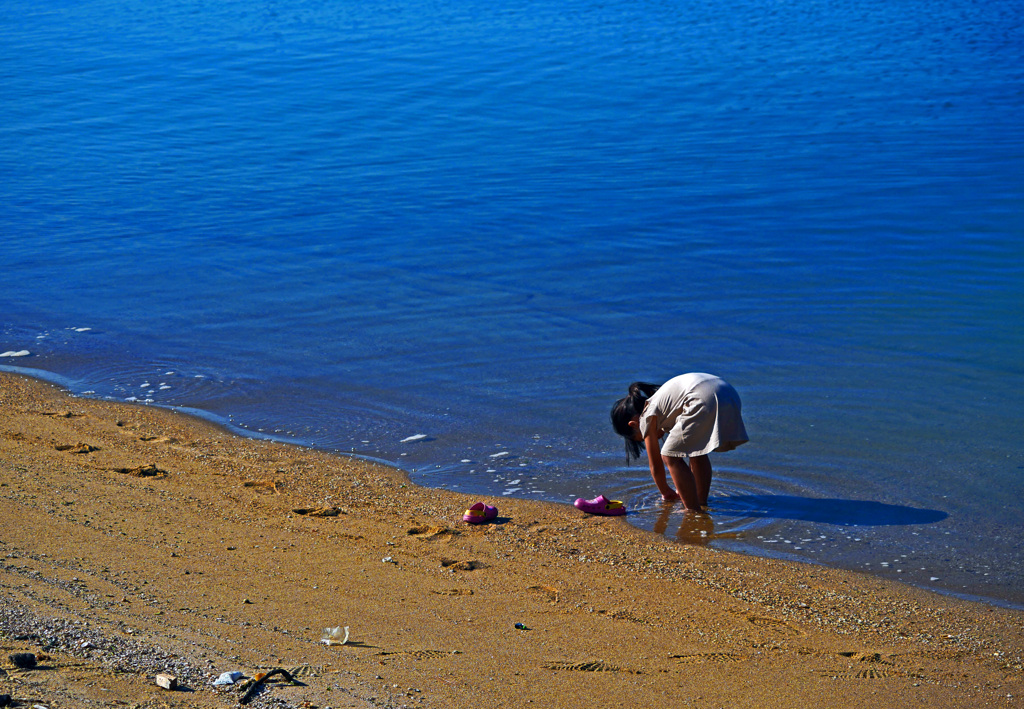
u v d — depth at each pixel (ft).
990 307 42.32
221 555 22.57
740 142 75.25
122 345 40.01
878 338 39.19
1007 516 26.02
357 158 72.38
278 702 14.51
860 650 19.17
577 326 41.11
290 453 30.48
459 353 38.42
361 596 20.67
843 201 59.36
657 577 22.70
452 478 28.89
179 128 82.84
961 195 60.03
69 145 77.36
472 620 19.71
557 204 59.98
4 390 35.37
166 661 15.60
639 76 102.22
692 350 38.32
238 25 141.90
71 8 161.99
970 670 18.47
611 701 16.30
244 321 42.47
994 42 121.80
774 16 147.02
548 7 156.87
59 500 25.34
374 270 48.91
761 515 26.40
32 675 14.28
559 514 26.48
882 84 96.99
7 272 49.34
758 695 16.97
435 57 114.32
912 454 29.63
